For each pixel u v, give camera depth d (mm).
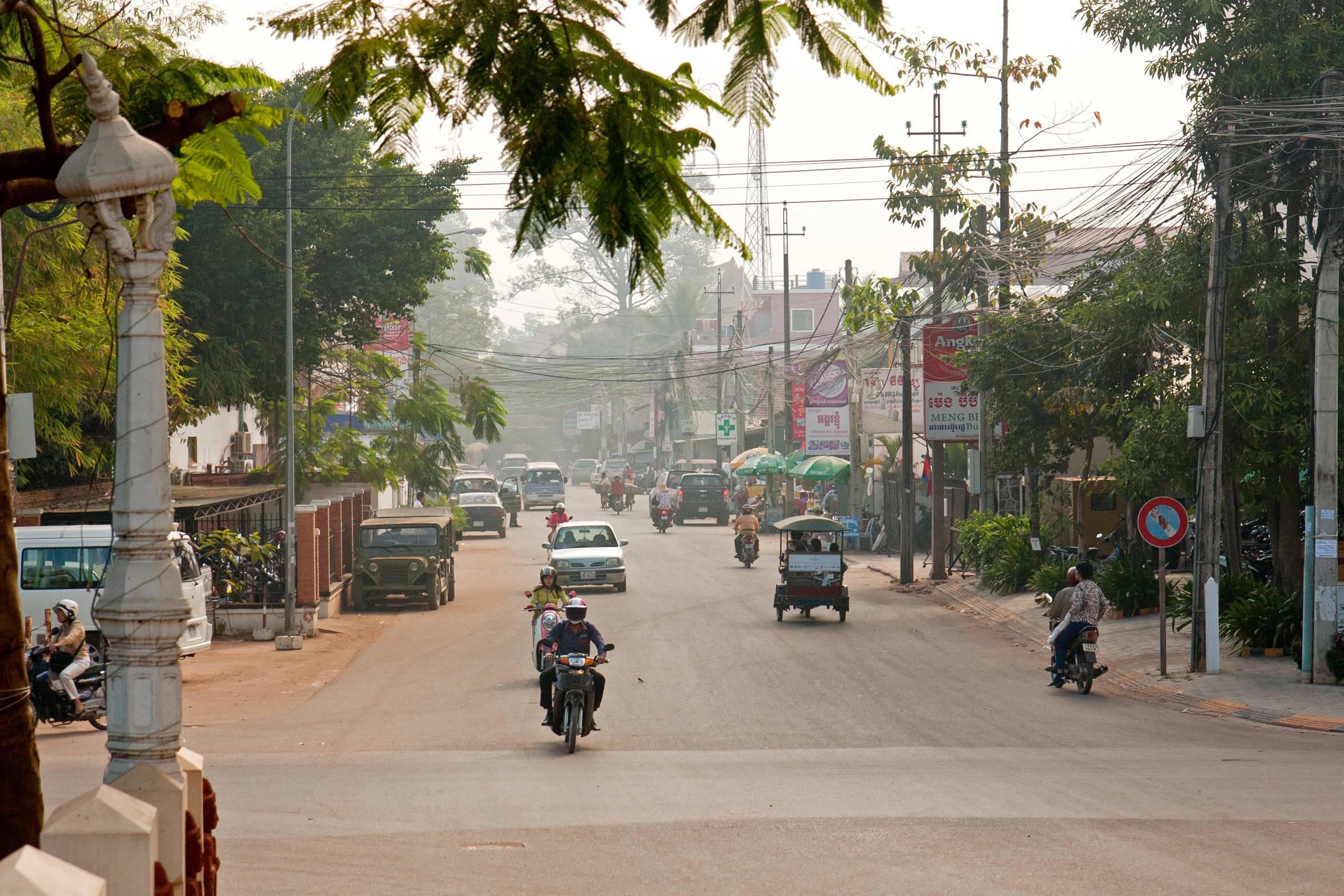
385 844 11500
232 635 30922
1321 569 21531
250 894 9656
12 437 16469
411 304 42156
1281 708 19781
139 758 6383
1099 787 14188
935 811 12906
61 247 22188
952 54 37781
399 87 5016
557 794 13969
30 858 3408
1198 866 10516
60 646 19109
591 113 4848
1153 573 30688
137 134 6328
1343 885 9875
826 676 23750
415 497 73062
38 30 6871
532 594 24297
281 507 46750
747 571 45219
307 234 37656
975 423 38781
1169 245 26266
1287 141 22031
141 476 6434
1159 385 26406
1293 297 23641
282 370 39219
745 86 5004
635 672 24297
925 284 40938
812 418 56406
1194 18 25500
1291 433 23922
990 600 34812
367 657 27641
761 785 14469
